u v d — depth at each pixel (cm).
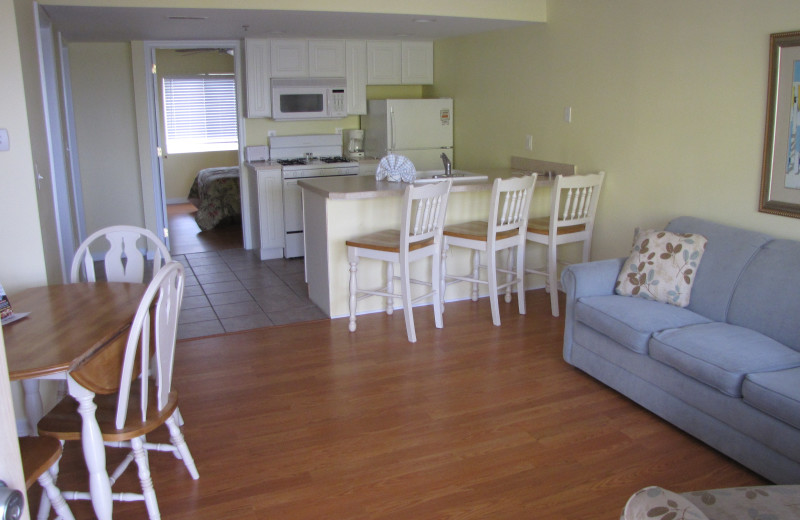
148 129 611
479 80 579
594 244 459
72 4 370
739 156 341
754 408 242
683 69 371
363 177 476
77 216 550
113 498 215
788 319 277
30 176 303
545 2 480
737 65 338
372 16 448
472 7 458
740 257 307
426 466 258
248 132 633
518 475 252
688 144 372
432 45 652
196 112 960
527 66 511
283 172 593
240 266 580
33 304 245
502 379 338
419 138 621
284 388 329
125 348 212
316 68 610
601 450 269
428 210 387
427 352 375
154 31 517
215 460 263
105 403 226
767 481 246
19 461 90
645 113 401
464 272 470
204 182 773
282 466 259
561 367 353
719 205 356
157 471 255
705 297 315
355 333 406
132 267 298
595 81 440
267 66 595
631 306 318
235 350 379
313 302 469
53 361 188
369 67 630
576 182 416
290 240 605
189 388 329
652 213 404
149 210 627
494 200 398
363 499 237
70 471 253
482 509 231
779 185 318
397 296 396
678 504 155
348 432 285
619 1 412
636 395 302
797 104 305
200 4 397
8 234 305
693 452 268
